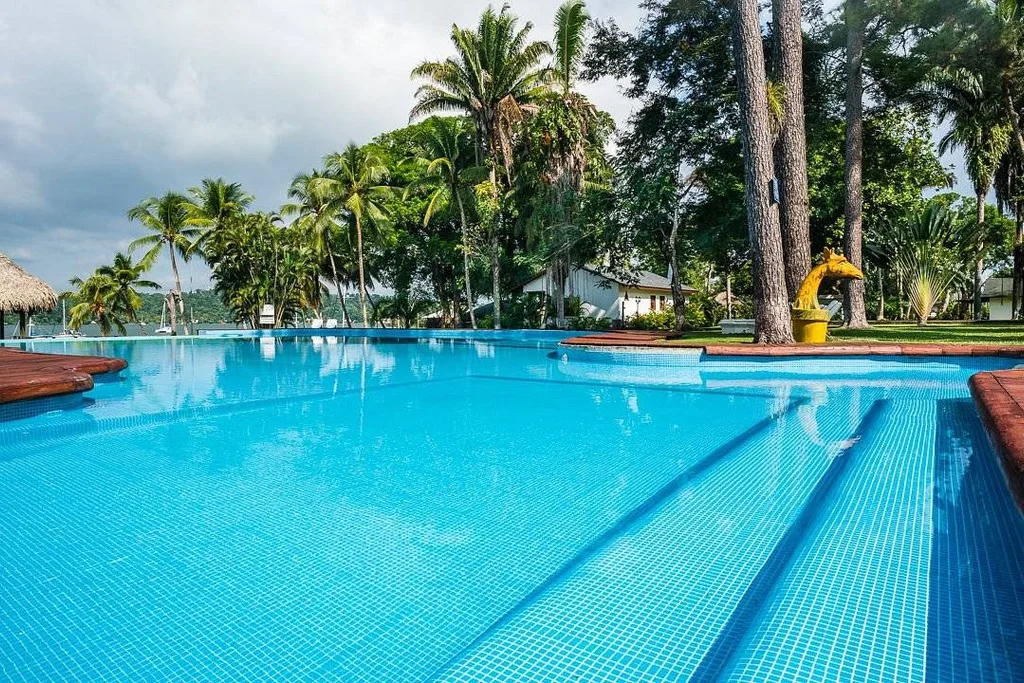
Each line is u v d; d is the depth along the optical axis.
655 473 3.95
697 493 3.47
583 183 21.48
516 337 21.66
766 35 18.48
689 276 40.59
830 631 1.92
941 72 17.92
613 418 6.00
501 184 24.39
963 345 8.73
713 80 19.50
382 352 16.03
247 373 10.80
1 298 22.06
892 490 3.44
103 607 2.20
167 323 66.88
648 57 19.72
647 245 20.95
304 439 5.16
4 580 2.44
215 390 8.43
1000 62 17.45
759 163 10.38
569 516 3.14
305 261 36.81
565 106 20.81
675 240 19.78
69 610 2.18
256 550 2.73
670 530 2.89
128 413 6.47
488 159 24.19
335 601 2.23
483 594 2.27
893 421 5.52
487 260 26.47
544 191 21.72
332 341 22.45
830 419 5.70
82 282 47.19
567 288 31.09
